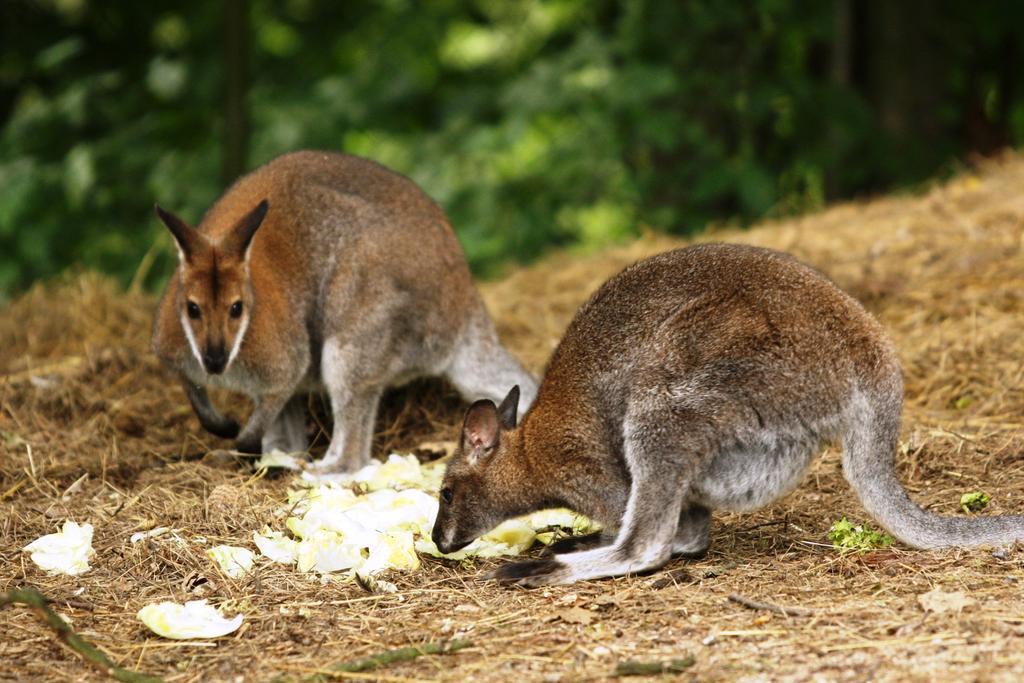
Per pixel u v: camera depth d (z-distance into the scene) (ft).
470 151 68.28
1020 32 77.20
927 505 30.91
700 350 26.86
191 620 25.12
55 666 23.63
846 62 75.87
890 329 42.52
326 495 31.89
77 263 67.67
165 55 76.28
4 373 43.47
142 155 70.79
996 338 40.19
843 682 20.94
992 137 84.02
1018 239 47.26
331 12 79.77
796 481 27.20
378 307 37.65
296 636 24.86
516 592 26.91
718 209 72.23
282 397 37.60
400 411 41.47
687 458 26.71
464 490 29.35
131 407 41.29
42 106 70.18
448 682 22.20
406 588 27.55
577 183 71.05
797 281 27.43
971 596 24.32
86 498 33.27
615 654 22.98
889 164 75.25
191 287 35.37
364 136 75.25
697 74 70.44
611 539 29.50
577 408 28.53
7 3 77.56
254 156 70.85
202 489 34.09
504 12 81.05
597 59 68.54
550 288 53.78
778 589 25.72
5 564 29.01
